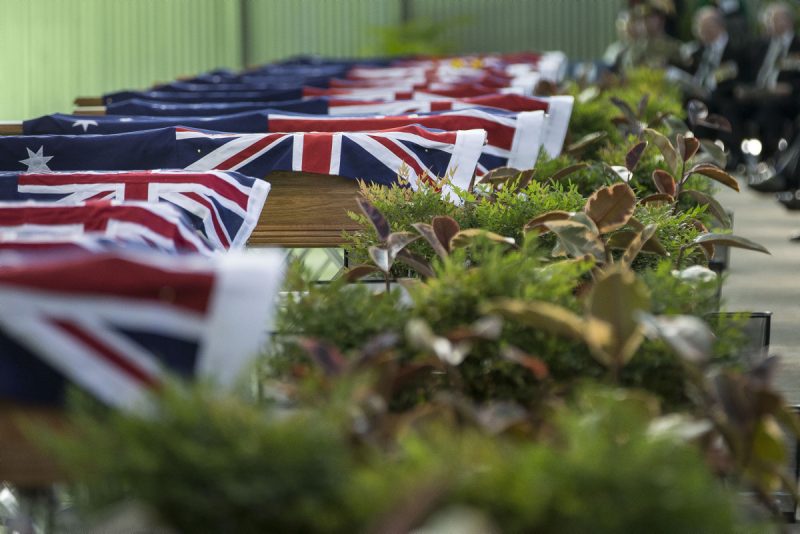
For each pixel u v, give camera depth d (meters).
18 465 3.80
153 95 14.79
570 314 4.12
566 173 8.04
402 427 3.57
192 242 5.75
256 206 7.22
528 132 9.81
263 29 39.44
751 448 3.75
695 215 7.21
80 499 3.45
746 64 27.83
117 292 3.73
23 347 3.74
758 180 22.89
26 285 3.71
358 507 3.05
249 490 3.01
